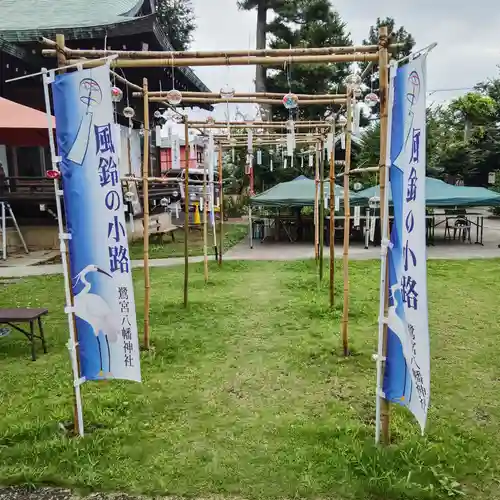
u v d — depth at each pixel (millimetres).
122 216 3070
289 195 13688
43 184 12422
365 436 3230
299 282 8258
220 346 5094
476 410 3625
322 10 16672
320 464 2912
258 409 3678
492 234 16047
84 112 3016
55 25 13000
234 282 8414
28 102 13281
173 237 14789
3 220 11305
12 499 2682
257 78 17312
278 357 4770
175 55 3971
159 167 16844
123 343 3232
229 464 2938
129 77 13711
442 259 10836
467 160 25406
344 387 4074
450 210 15039
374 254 11820
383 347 3070
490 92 28656
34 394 3994
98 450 3078
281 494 2668
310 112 17547
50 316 6449
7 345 5262
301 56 3934
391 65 2826
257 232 15641
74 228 3158
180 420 3514
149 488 2729
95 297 3219
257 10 16750
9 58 12867
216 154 11945
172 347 5047
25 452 3047
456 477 2764
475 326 5695
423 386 2672
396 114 2824
